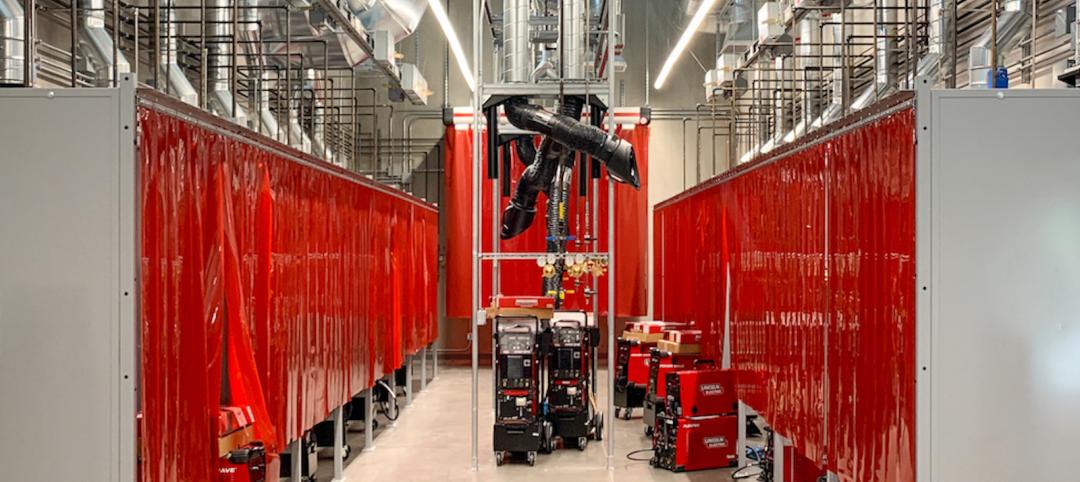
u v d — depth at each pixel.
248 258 4.86
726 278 7.62
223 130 4.43
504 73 8.69
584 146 7.52
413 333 11.09
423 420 10.30
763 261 6.31
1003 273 3.46
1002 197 3.47
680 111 14.74
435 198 14.81
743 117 12.66
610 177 7.92
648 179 14.41
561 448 8.74
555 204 8.87
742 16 9.62
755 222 6.57
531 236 13.93
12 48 4.32
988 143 3.47
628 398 10.12
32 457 3.31
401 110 14.81
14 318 3.32
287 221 5.62
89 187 3.32
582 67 8.73
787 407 5.64
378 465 8.11
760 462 7.20
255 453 4.39
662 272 11.56
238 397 4.55
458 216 14.08
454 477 7.66
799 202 5.36
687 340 8.57
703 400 7.76
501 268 14.01
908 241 3.56
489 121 8.06
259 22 6.57
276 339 5.34
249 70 8.20
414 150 14.82
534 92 7.77
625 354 10.35
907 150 3.57
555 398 8.59
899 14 7.05
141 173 3.40
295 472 6.20
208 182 4.25
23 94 3.32
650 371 9.09
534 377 8.08
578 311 9.19
